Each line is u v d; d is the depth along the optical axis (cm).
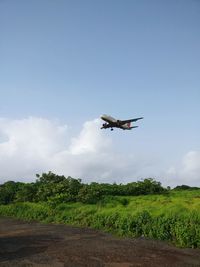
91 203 3588
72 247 2070
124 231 2461
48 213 3450
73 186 3897
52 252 1944
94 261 1747
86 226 2891
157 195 3844
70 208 3425
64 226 2956
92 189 3691
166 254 1884
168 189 4478
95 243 2183
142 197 3584
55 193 3866
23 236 2481
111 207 3167
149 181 4262
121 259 1784
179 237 2108
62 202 3675
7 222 3341
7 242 2253
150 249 2000
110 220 2711
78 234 2522
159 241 2214
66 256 1848
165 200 3058
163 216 2370
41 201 4006
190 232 2078
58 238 2375
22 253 1923
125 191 4112
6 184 5053
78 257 1827
